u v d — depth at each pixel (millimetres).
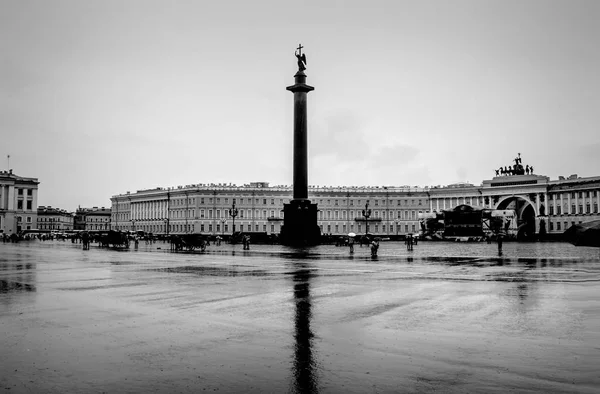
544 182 148375
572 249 61656
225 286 20688
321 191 154875
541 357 9570
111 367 8977
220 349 10227
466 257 42625
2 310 14742
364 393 7672
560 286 20328
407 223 159875
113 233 70500
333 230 155000
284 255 46375
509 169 163125
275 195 153125
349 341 10883
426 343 10688
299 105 68938
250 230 150875
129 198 179375
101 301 16516
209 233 148500
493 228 112125
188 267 31109
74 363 9211
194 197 149875
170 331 11891
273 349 10219
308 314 14070
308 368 8922
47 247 70312
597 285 20656
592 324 12625
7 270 28766
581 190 139000
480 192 158250
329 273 26719
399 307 15219
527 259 39156
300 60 69438
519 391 7715
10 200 158500
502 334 11523
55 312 14414
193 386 7980
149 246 75500
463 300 16578
